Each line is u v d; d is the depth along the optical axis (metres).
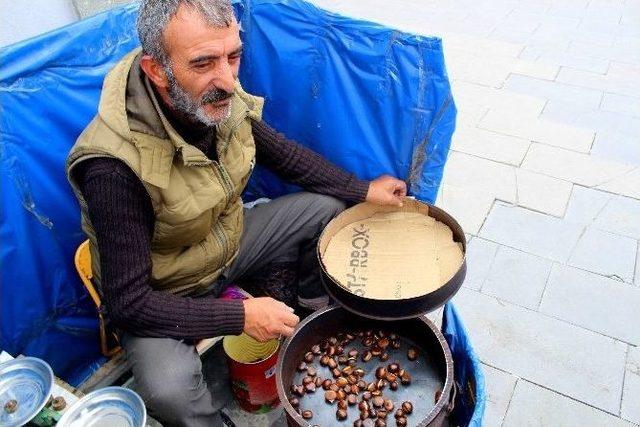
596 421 1.88
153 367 1.46
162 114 1.35
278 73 1.84
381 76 1.68
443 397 1.39
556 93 3.65
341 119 1.82
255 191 2.28
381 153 1.85
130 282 1.39
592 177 2.93
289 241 1.95
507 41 4.34
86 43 1.57
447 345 1.56
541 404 1.94
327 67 1.74
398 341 1.76
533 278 2.39
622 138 3.22
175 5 1.19
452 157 3.11
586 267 2.44
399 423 1.55
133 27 1.67
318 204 1.90
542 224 2.66
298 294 2.16
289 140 1.83
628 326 2.19
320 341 1.77
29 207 1.59
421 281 1.66
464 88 3.73
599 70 3.90
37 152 1.55
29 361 1.32
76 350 1.94
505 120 3.39
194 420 1.53
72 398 1.29
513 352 2.11
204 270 1.70
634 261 2.46
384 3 5.06
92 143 1.34
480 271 2.43
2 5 1.83
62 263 1.75
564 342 2.13
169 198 1.43
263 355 1.88
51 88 1.54
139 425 1.20
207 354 2.11
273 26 1.77
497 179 2.94
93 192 1.34
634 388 1.97
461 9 4.91
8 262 1.59
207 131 1.48
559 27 4.55
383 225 1.87
